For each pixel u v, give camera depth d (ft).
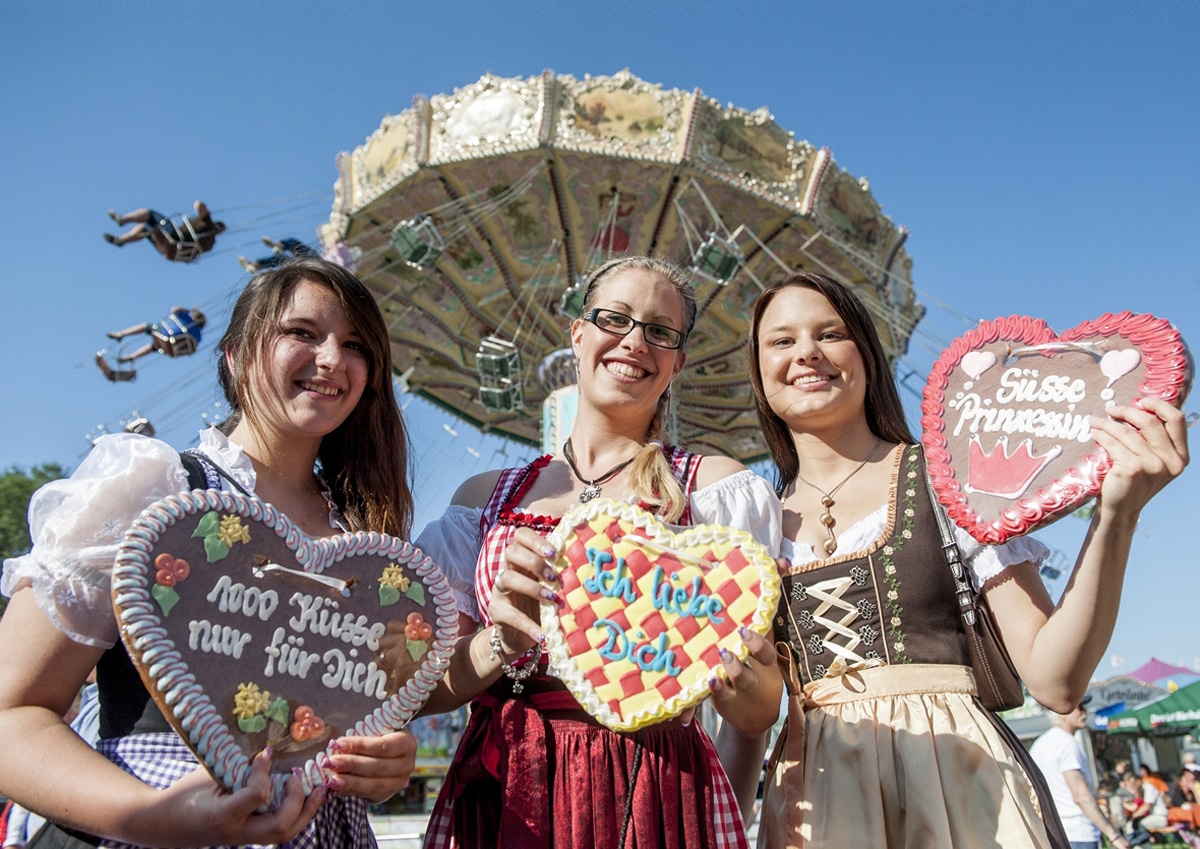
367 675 6.82
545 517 8.79
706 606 7.50
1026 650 8.43
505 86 49.26
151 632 5.90
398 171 51.44
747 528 8.91
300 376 8.02
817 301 10.32
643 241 52.11
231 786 5.93
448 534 9.17
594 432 9.66
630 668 7.38
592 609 7.55
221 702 6.09
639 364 9.39
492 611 7.64
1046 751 23.95
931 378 9.50
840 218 51.65
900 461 9.75
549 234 53.06
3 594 6.55
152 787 6.07
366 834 7.56
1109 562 7.80
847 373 10.05
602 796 7.52
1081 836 22.90
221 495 6.51
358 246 57.88
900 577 8.99
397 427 9.07
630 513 7.84
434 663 7.14
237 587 6.39
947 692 8.64
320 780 6.35
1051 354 8.81
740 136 49.16
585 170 49.60
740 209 50.44
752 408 62.54
